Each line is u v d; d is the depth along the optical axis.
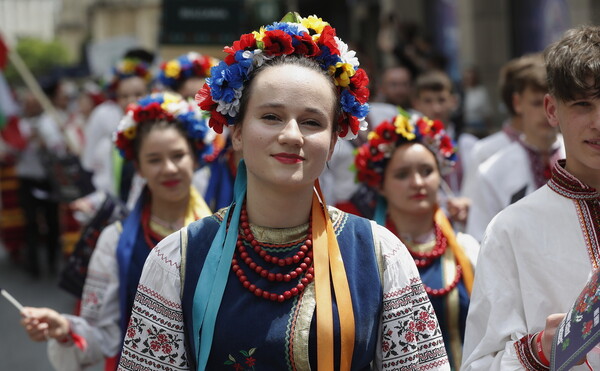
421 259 5.39
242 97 3.25
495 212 6.35
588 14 12.44
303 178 3.14
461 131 9.58
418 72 12.25
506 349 3.39
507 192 6.33
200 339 3.19
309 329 3.15
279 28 3.29
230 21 11.62
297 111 3.13
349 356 3.16
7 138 13.63
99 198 8.56
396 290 3.27
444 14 18.61
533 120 6.31
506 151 6.46
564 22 13.21
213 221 3.37
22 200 13.89
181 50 11.56
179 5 11.55
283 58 3.23
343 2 26.30
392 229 5.61
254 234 3.29
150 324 3.25
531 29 14.95
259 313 3.17
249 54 3.22
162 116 5.27
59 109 15.33
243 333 3.15
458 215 6.36
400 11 20.52
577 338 2.99
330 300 3.17
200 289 3.21
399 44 12.66
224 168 6.14
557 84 3.49
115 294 5.13
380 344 3.30
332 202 7.67
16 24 77.12
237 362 3.15
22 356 9.49
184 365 3.27
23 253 15.42
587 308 3.02
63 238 11.77
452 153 5.61
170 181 5.20
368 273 3.25
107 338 5.12
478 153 7.19
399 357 3.25
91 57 16.95
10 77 35.59
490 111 14.98
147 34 50.06
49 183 13.86
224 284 3.21
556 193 3.53
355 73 3.36
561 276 3.43
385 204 5.76
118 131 5.33
